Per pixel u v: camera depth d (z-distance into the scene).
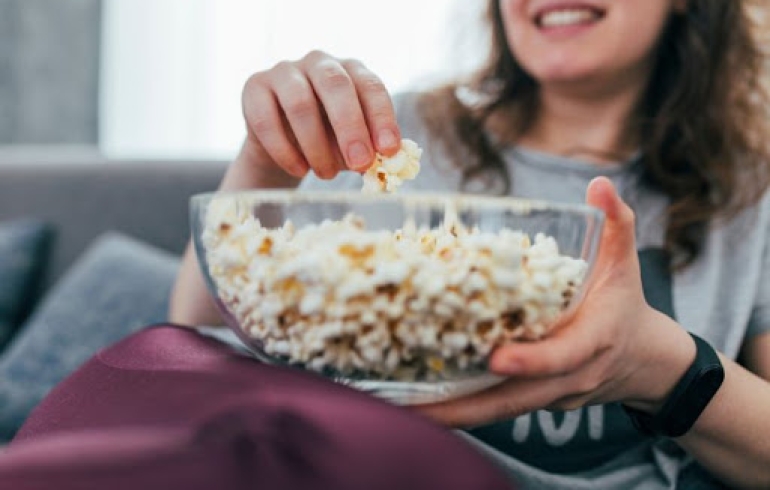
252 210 0.43
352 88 0.53
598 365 0.47
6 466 0.31
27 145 2.26
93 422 0.39
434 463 0.30
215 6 2.12
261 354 0.44
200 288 0.78
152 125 2.20
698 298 0.84
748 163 0.96
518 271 0.37
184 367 0.43
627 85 0.97
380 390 0.40
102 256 1.36
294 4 2.01
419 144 1.00
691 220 0.87
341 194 0.42
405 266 0.35
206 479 0.29
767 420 0.64
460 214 0.42
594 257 0.44
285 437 0.31
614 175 0.95
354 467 0.29
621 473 0.74
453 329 0.38
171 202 1.44
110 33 2.22
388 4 1.93
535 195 0.94
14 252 1.45
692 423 0.57
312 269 0.36
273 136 0.57
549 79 0.91
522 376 0.40
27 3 2.23
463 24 1.16
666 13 0.92
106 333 1.24
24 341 1.30
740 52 1.01
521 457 0.73
